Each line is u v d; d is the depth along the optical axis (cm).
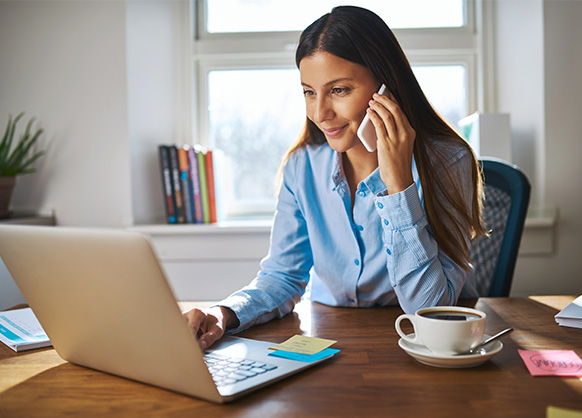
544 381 71
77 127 222
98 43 220
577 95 214
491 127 208
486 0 234
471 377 73
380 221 121
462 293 127
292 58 242
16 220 199
